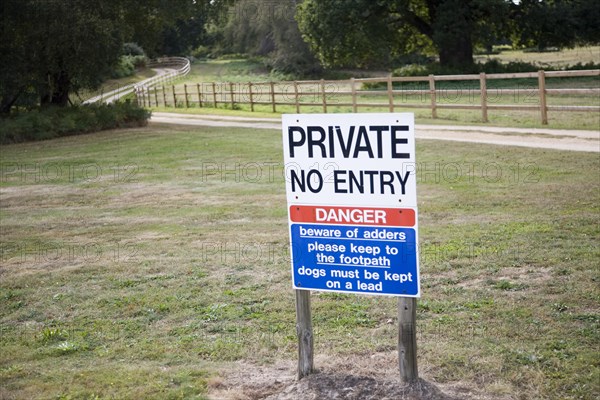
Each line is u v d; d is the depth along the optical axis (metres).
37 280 7.77
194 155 18.22
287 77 67.00
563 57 56.78
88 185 14.75
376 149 4.23
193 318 6.25
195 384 4.75
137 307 6.62
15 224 11.14
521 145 15.77
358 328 5.76
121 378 4.92
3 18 26.67
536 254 7.43
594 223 8.65
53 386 4.82
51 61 28.14
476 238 8.32
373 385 4.42
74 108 28.53
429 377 4.67
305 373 4.68
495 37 43.97
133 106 29.42
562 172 12.34
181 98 46.31
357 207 4.34
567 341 5.12
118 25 28.70
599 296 6.01
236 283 7.25
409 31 48.53
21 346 5.73
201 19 87.94
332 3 43.44
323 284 4.50
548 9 40.19
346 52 46.88
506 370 4.71
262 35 79.38
